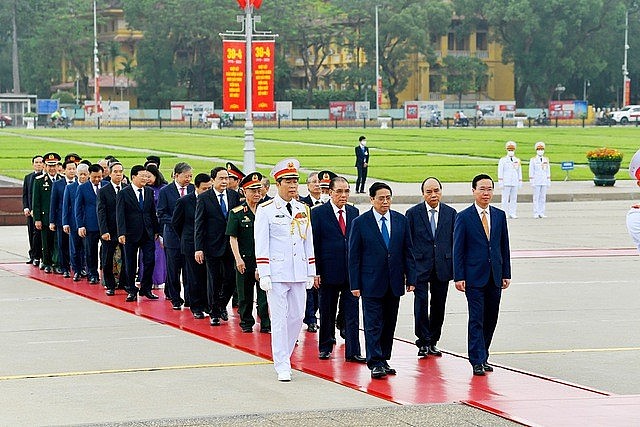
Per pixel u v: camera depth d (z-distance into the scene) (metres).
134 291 27.59
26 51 193.25
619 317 25.00
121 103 165.62
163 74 180.88
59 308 26.39
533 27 179.88
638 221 15.87
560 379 18.83
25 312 25.78
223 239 24.16
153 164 28.61
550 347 21.67
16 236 43.09
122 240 27.41
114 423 15.17
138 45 183.38
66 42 184.12
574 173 73.44
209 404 16.86
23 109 167.25
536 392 17.64
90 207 30.09
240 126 157.00
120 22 191.38
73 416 16.11
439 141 111.50
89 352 21.00
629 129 145.00
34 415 16.16
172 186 26.61
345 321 20.56
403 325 24.22
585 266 33.62
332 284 20.33
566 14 182.38
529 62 186.38
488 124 168.62
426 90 187.75
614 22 184.88
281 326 18.84
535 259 35.22
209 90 182.88
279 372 18.61
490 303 19.44
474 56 186.38
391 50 178.50
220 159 82.25
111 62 192.50
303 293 19.27
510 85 194.12
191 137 120.00
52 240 32.81
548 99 192.50
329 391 17.80
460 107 182.50
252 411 16.36
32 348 21.42
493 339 22.47
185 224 25.02
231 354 20.91
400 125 164.12
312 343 22.34
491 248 19.16
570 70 185.12
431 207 20.97
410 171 72.31
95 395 17.47
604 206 56.03
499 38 188.50
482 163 79.75
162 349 21.36
